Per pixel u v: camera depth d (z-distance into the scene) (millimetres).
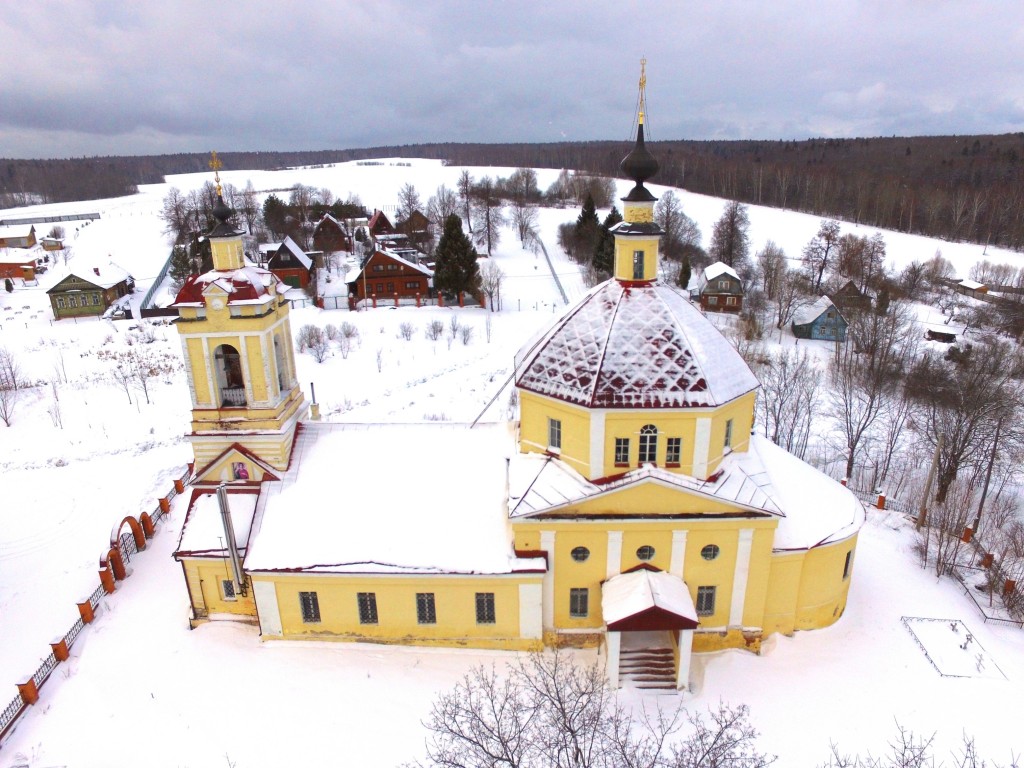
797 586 29328
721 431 27812
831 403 59844
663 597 26578
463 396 60406
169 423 55531
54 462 49562
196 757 24266
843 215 149875
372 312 83625
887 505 43438
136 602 32562
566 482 27875
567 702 23812
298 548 28703
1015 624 31656
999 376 51969
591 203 107688
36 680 27484
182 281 97875
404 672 28250
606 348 27531
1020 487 48281
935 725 25594
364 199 183750
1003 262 114438
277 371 31781
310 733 25266
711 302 88750
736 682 27734
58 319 85938
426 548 28359
